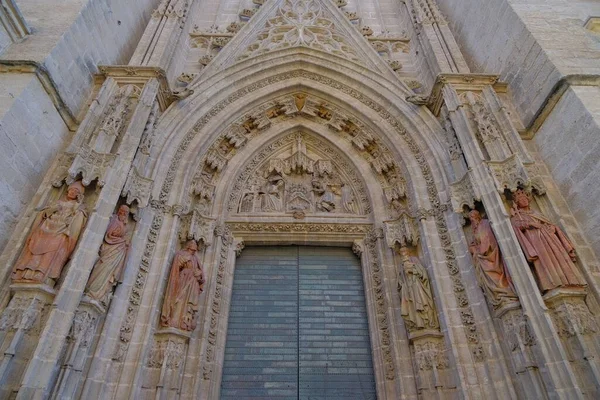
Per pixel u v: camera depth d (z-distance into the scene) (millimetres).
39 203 8773
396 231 11438
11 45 9906
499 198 9375
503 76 12539
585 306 7879
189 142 12438
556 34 11266
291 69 14750
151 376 8680
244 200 13367
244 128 14203
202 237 11078
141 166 10500
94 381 7852
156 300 9305
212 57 15086
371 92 13938
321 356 10734
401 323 10250
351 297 11797
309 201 13430
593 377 7074
